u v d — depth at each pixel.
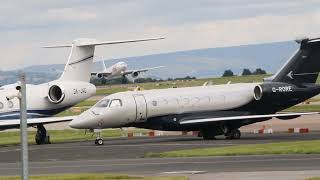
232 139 107.38
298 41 115.06
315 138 101.19
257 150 79.69
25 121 35.31
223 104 113.31
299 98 115.62
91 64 122.50
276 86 114.44
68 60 120.19
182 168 64.56
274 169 60.66
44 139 113.06
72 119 111.81
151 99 107.50
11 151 96.56
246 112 115.44
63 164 74.38
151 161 73.56
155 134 128.75
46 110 117.00
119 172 63.41
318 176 54.06
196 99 111.31
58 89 117.75
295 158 70.44
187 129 110.31
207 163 68.38
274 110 116.25
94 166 70.62
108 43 119.44
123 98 105.25
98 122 103.50
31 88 116.56
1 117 111.06
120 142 107.44
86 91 120.88
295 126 134.38
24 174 35.06
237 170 60.91
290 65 115.62
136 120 106.50
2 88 113.62
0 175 64.25
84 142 112.06
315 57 116.06
